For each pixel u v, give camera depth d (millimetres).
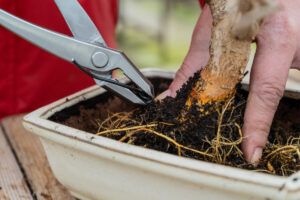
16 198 450
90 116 461
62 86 710
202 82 406
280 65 392
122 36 2141
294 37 397
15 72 695
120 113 458
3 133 570
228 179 317
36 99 709
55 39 402
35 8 673
